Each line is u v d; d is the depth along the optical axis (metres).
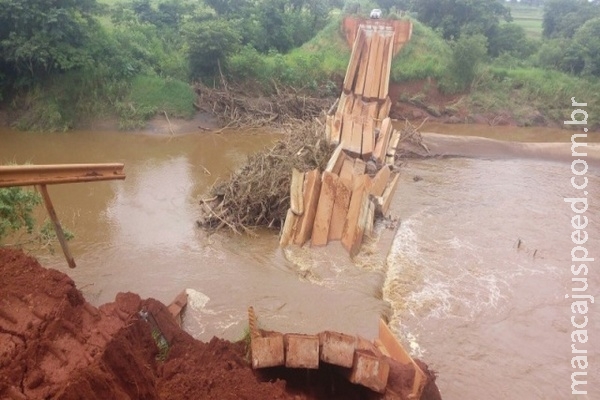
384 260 14.36
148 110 27.81
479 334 11.47
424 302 12.52
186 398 5.62
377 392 6.84
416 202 19.16
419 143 25.62
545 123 33.22
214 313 11.45
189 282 12.72
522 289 13.38
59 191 18.11
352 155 20.28
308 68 32.69
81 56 27.11
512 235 16.62
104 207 17.06
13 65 26.62
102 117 27.31
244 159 23.23
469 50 33.12
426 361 10.49
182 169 21.61
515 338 11.42
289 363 6.96
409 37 33.62
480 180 22.11
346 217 15.16
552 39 43.19
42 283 6.04
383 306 12.09
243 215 15.95
